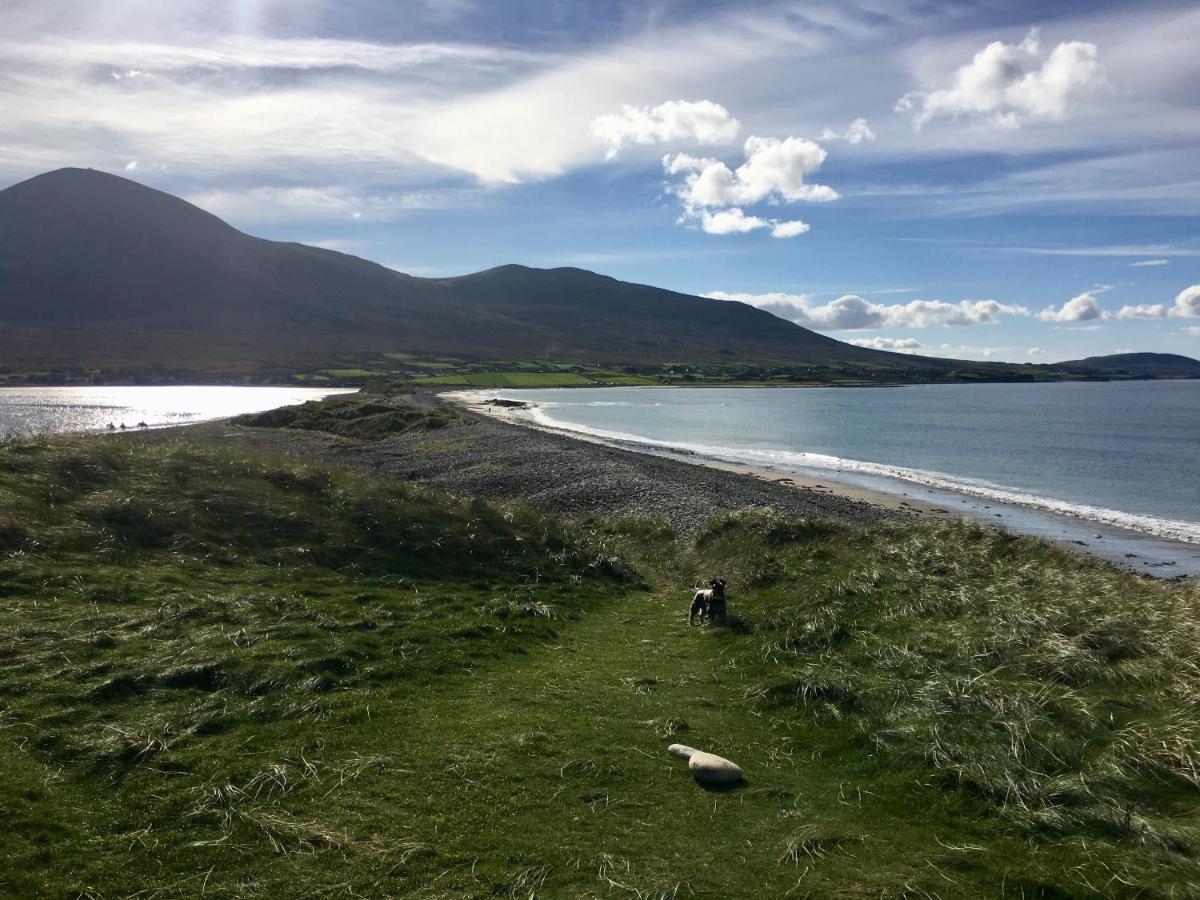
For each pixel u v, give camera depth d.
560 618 12.51
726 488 33.81
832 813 6.42
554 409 106.44
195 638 9.20
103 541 12.20
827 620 11.30
